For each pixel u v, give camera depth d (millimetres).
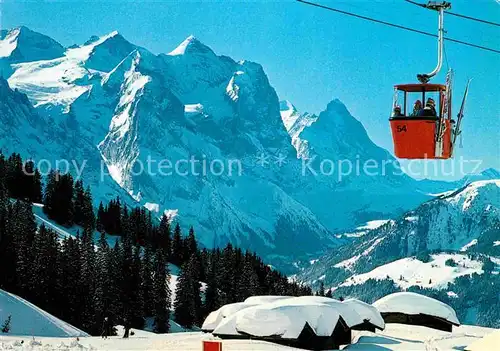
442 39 32812
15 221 156375
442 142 33750
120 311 126812
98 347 56906
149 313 147750
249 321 63844
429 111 33500
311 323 62750
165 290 144000
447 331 79875
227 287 177250
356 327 72938
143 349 56906
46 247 132000
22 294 129000
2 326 80688
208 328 73062
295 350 59125
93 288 130250
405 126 33625
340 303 70125
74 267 131750
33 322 84688
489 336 29859
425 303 82438
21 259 130750
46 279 129000
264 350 57812
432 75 33656
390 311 82625
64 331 85875
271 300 75250
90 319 128375
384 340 67500
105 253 138125
